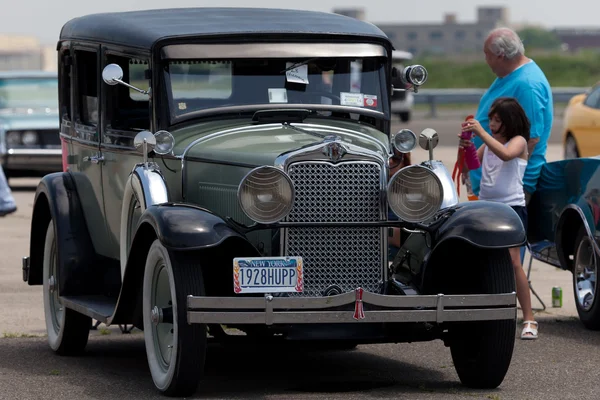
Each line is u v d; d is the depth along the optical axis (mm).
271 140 12695
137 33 13797
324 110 13797
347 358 14609
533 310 17875
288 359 14523
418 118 75250
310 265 12117
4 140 35531
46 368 13922
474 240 11938
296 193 11992
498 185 15711
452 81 107938
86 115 15195
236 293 11953
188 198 13062
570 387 12727
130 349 15328
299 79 13805
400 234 13023
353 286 12211
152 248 12211
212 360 14438
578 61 108812
